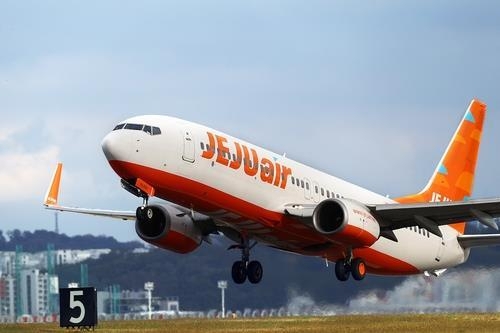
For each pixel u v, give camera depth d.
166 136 110.06
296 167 124.69
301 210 119.06
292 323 124.25
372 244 119.19
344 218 116.00
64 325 109.62
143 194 111.44
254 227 120.31
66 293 109.69
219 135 115.75
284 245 125.44
